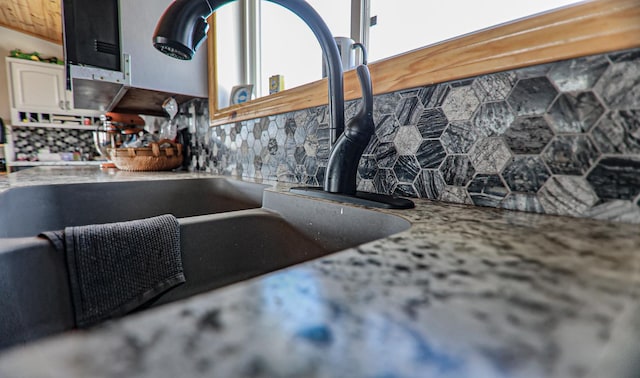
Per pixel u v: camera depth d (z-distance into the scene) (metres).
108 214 0.89
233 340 0.12
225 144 1.24
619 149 0.36
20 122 3.26
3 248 0.38
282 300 0.16
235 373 0.10
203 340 0.12
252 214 0.64
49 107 3.38
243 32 1.40
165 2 1.20
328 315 0.15
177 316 0.14
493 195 0.48
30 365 0.10
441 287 0.18
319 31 0.58
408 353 0.12
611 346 0.13
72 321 0.44
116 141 1.58
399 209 0.47
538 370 0.11
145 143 1.43
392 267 0.21
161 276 0.52
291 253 0.63
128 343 0.12
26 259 0.40
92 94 1.28
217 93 1.30
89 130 3.71
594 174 0.38
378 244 0.26
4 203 0.64
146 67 1.17
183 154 1.57
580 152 0.39
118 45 1.11
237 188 1.01
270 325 0.14
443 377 0.11
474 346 0.12
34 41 3.57
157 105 1.54
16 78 3.23
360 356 0.12
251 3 1.40
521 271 0.20
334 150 0.59
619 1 0.36
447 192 0.53
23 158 3.38
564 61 0.40
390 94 0.62
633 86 0.35
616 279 0.19
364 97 0.56
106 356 0.11
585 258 0.23
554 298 0.16
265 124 1.01
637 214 0.35
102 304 0.46
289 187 0.78
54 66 3.41
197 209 1.06
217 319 0.14
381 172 0.64
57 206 0.80
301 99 0.85
